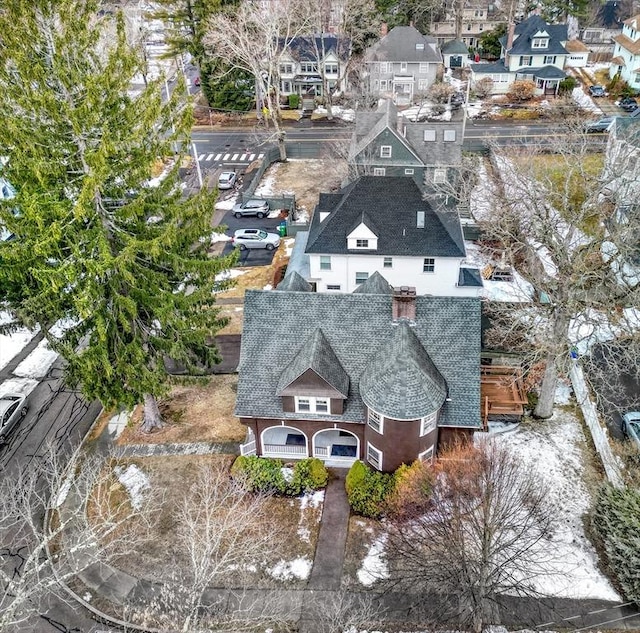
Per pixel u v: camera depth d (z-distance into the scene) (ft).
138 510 88.99
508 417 100.22
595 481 90.12
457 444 86.07
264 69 207.72
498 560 72.59
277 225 170.81
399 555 74.74
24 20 75.00
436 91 244.22
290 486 90.07
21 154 76.95
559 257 91.71
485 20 300.81
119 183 86.38
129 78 84.58
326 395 88.07
